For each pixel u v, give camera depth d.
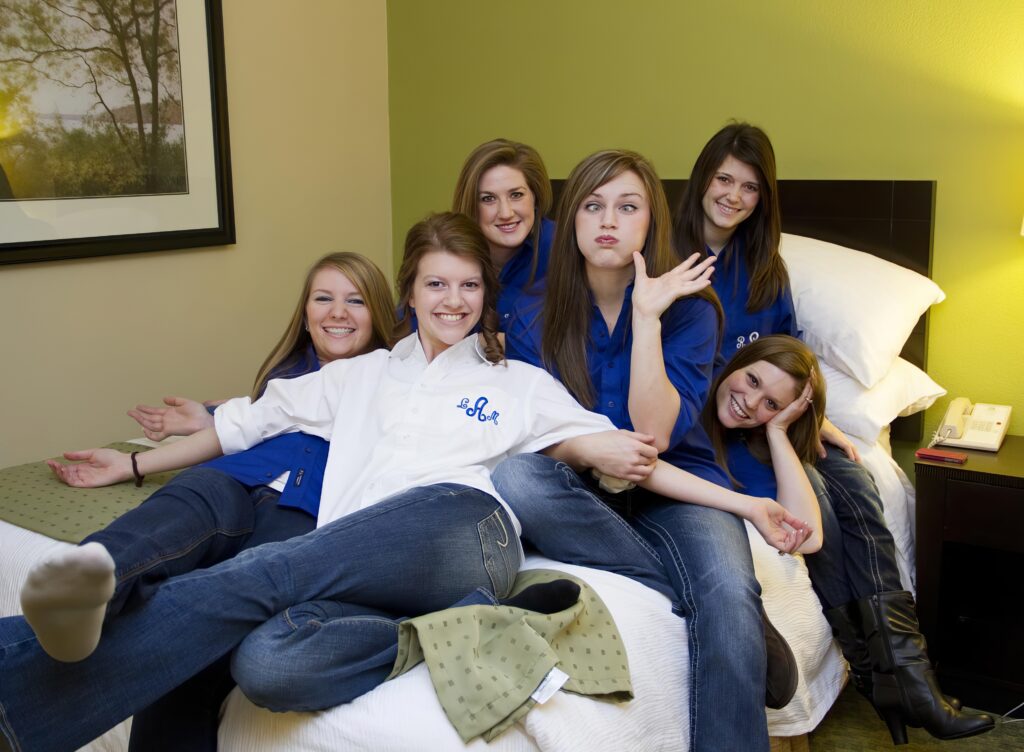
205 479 1.68
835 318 2.50
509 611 1.48
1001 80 2.67
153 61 2.94
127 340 3.00
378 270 2.17
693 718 1.61
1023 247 2.70
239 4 3.20
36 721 1.25
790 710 1.90
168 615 1.34
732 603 1.66
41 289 2.76
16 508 1.92
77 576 1.14
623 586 1.72
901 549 2.32
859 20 2.83
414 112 3.70
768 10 2.96
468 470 1.77
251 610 1.39
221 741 1.46
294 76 3.41
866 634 2.09
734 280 2.44
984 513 2.27
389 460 1.77
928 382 2.71
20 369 2.73
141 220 2.97
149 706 1.46
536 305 2.07
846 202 2.88
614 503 1.96
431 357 1.93
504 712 1.34
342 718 1.38
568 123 3.37
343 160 3.62
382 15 3.69
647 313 1.82
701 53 3.09
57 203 2.74
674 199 3.15
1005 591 2.55
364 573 1.50
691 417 1.89
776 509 1.84
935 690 2.02
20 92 2.62
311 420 1.92
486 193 2.37
